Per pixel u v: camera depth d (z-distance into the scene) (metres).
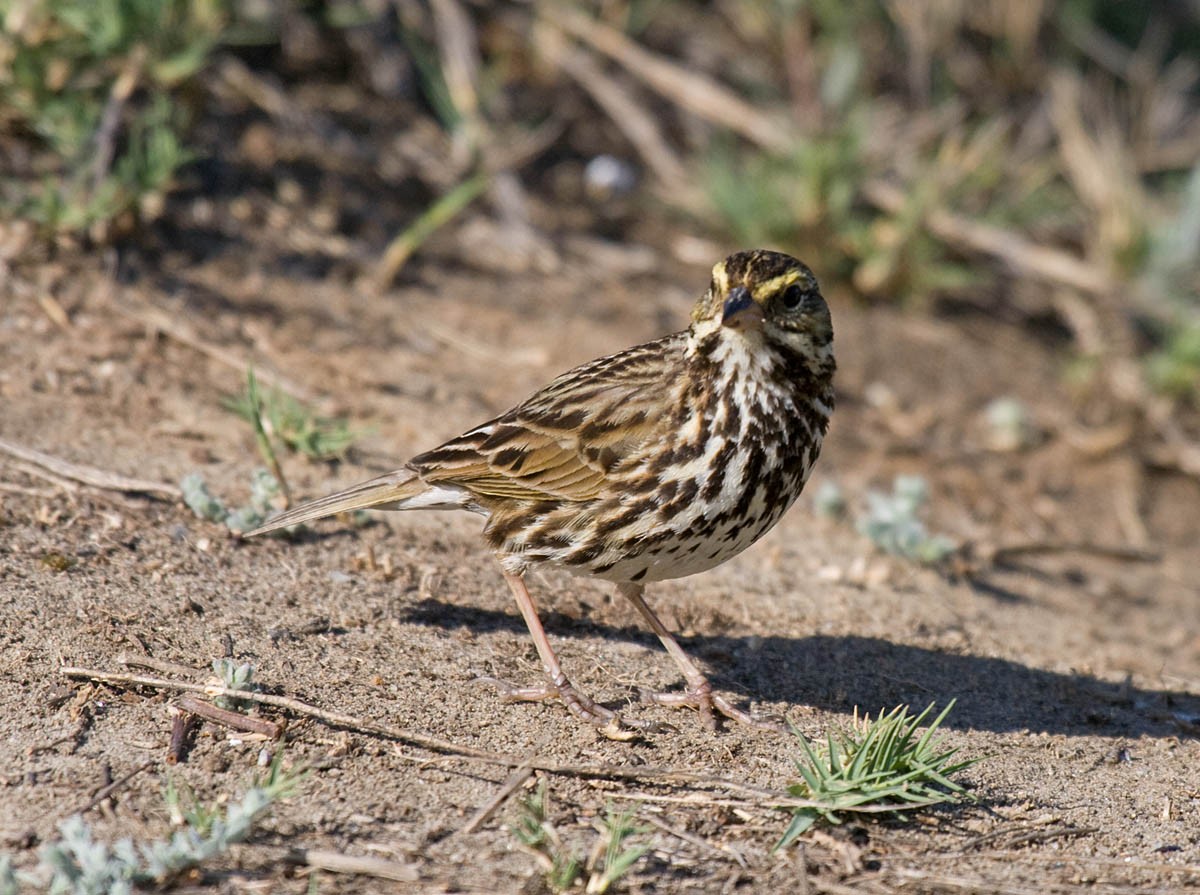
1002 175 19.36
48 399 11.96
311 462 12.05
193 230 14.51
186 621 9.55
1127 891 8.08
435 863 7.66
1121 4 23.27
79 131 14.06
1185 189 19.62
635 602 10.02
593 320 15.34
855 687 10.34
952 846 8.40
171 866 7.18
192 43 15.28
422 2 17.78
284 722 8.65
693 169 18.16
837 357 16.31
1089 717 10.39
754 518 9.38
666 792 8.55
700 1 20.67
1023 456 15.64
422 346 14.29
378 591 10.43
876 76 20.55
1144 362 17.73
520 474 9.46
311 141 16.08
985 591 12.80
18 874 7.08
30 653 8.94
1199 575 14.31
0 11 14.30
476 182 15.49
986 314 18.03
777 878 7.89
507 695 9.39
